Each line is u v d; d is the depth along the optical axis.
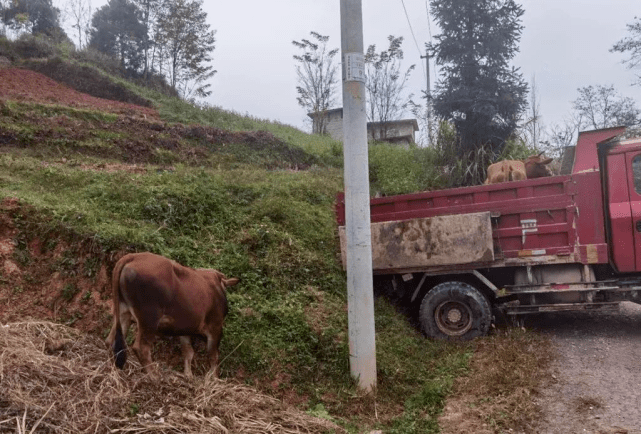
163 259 5.65
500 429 5.89
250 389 6.20
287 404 6.22
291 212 11.33
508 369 7.18
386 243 9.07
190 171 12.49
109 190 9.69
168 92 32.03
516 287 8.59
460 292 8.53
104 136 16.19
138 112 21.22
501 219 8.79
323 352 7.34
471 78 17.34
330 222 11.96
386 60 32.66
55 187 9.98
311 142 24.38
